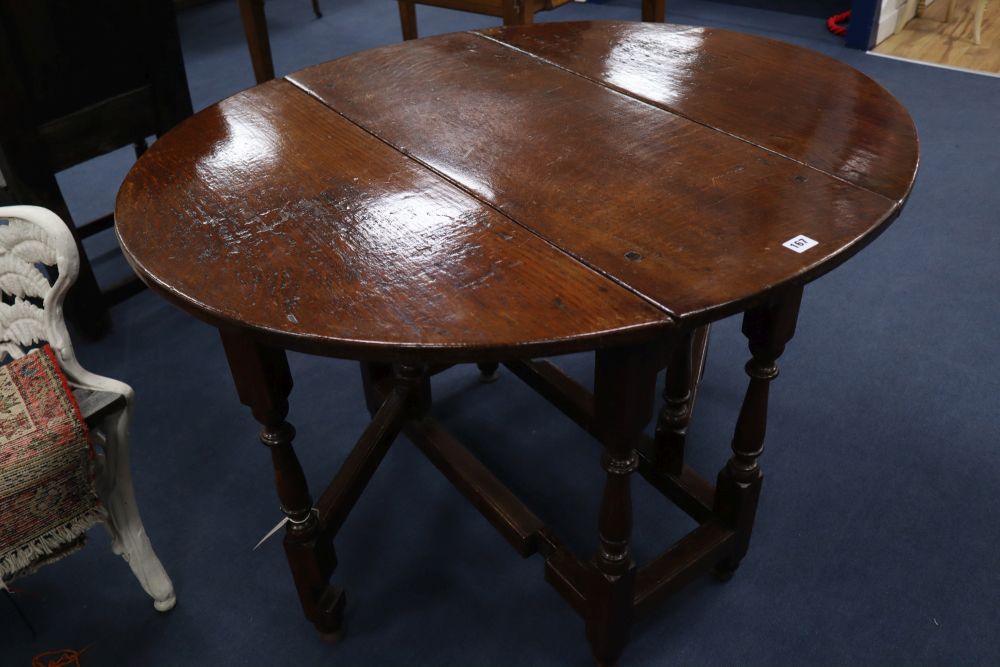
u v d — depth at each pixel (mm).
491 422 1971
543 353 908
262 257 1071
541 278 997
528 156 1283
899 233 2506
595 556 1276
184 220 1165
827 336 2137
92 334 2279
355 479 1529
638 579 1375
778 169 1197
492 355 906
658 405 1954
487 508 1533
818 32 3992
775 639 1452
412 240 1088
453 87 1549
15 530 1245
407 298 979
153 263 1070
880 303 2240
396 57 1711
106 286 2496
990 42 3770
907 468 1766
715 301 935
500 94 1507
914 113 3162
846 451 1813
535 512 1732
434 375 2123
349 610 1547
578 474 1820
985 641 1428
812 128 1313
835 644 1438
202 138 1404
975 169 2793
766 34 4012
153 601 1576
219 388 2109
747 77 1519
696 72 1552
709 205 1120
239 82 3797
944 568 1558
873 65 3588
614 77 1553
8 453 1216
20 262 1346
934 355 2057
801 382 2000
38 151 2033
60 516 1293
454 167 1263
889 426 1869
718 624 1481
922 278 2322
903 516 1664
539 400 2033
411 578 1604
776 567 1578
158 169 1309
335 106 1497
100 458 1370
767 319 1198
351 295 990
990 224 2521
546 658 1446
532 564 1624
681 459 1579
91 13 2025
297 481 1312
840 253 1008
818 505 1695
